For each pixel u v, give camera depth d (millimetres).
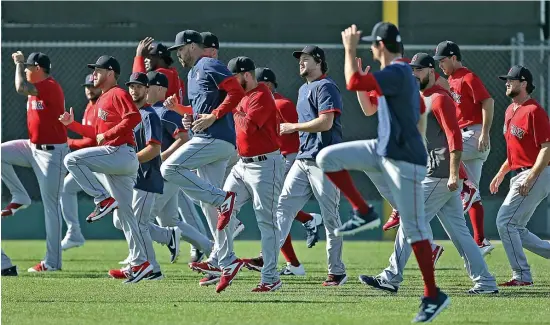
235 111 32438
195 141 33062
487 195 59719
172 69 41625
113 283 36438
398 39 26031
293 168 34906
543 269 42344
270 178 32250
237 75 32469
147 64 41781
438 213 33125
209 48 33844
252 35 59688
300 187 34750
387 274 32562
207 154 33062
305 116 34000
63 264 44688
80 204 60375
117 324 26219
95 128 36656
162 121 38781
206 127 32312
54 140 40062
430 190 31734
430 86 31719
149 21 59531
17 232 60281
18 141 40875
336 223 35062
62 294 33031
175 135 38656
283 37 59625
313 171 34250
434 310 25891
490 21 60000
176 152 33094
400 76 25172
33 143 40250
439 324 26234
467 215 59531
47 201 41000
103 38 59344
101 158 35312
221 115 32250
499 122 59406
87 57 59031
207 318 27188
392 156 25422
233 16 59656
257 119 31812
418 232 25844
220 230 32812
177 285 35812
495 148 59375
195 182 32812
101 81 36406
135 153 36031
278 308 29297
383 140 25562
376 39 26000
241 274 40094
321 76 34062
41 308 29516
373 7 59625
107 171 35594
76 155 35406
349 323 26250
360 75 24891
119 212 36531
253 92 32188
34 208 60250
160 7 59500
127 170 35688
